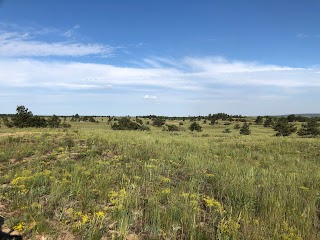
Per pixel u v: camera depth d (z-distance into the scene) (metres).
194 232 5.02
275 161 13.50
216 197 7.11
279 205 6.32
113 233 4.99
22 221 5.22
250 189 7.34
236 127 79.62
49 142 12.71
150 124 89.00
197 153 13.24
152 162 10.16
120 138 15.38
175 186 7.71
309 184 8.71
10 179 7.60
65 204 6.02
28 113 40.06
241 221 5.61
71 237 4.89
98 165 9.03
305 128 50.72
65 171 8.23
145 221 5.47
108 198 6.48
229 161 11.86
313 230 5.36
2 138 13.38
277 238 4.93
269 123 87.25
